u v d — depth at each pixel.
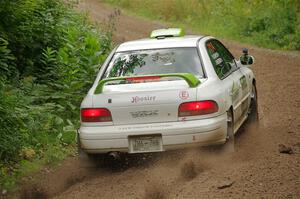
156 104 9.08
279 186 7.96
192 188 8.14
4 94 10.52
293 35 30.64
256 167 8.90
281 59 25.06
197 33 36.22
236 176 8.49
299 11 33.16
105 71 10.04
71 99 13.32
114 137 9.14
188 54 9.91
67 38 15.38
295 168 8.76
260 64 23.56
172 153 9.92
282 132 11.46
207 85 9.21
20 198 8.80
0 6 13.20
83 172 9.85
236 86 10.35
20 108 11.62
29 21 14.19
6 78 12.74
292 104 14.61
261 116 13.30
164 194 8.05
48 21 14.74
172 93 9.08
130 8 48.44
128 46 10.45
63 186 9.30
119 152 9.34
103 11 45.94
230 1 39.09
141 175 9.17
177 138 9.00
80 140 9.44
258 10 35.47
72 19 19.27
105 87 9.52
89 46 14.84
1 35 13.30
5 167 9.84
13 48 13.98
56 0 16.69
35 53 14.53
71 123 12.09
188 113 9.02
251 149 10.18
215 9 39.72
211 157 9.59
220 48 11.09
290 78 19.33
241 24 34.75
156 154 10.16
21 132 10.81
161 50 10.11
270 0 35.44
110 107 9.22
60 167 10.24
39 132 11.47
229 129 9.57
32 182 9.45
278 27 32.22
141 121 9.15
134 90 9.23
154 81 9.38
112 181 9.07
